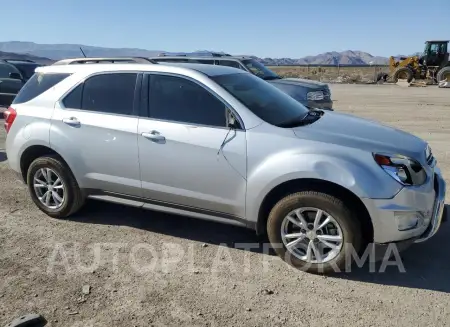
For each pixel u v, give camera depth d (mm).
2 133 10398
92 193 4797
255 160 3850
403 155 3635
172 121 4223
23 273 3826
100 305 3363
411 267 3951
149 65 4461
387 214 3506
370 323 3158
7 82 13406
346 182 3520
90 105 4672
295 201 3758
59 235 4613
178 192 4258
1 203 5531
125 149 4410
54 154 4949
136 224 4910
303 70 58938
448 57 28500
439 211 3777
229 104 4020
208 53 12297
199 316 3236
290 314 3270
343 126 4148
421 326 3119
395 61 31094
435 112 14438
